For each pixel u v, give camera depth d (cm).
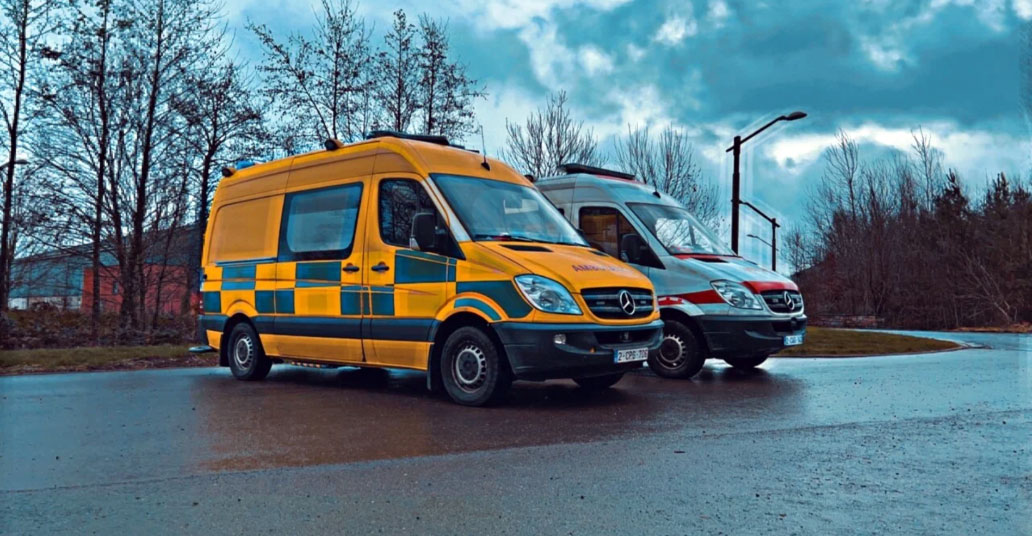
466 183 808
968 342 1725
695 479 447
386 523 369
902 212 5006
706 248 1041
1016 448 531
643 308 767
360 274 828
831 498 409
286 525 366
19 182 2033
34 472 470
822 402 749
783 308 980
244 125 2158
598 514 382
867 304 5003
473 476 457
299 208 914
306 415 683
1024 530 359
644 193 1078
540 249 759
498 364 720
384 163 831
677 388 868
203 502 405
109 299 2116
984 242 4597
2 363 1115
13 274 2102
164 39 2053
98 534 354
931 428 605
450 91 2241
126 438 576
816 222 5319
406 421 650
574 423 638
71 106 2014
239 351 974
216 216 1045
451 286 752
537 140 2619
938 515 380
